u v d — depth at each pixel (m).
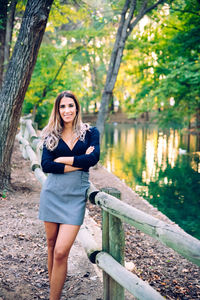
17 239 4.02
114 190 2.47
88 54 13.48
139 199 7.36
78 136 2.59
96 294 2.96
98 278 3.25
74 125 2.64
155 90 14.72
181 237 1.58
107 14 10.30
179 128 32.00
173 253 4.52
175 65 12.45
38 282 3.09
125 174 10.34
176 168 11.36
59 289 2.45
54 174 2.55
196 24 12.31
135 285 2.11
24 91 5.61
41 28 5.25
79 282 3.16
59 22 11.63
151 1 10.67
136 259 4.19
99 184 8.32
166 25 13.15
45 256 3.64
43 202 2.55
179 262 4.22
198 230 5.75
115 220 2.44
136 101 16.19
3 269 3.25
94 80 24.23
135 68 15.19
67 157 2.48
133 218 1.98
